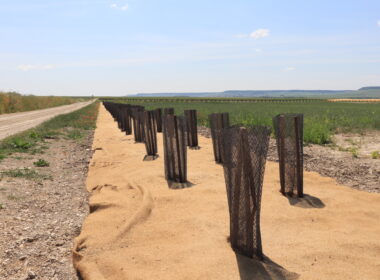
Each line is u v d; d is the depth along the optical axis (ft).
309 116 73.87
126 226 13.60
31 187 20.95
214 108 122.31
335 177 22.20
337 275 10.12
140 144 37.88
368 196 17.62
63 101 233.55
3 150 33.71
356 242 12.07
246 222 11.01
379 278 9.97
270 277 9.99
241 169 11.12
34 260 11.97
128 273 10.41
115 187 20.07
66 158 32.19
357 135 45.98
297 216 14.73
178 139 20.03
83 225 14.39
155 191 18.57
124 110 48.44
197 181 20.72
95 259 11.34
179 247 11.98
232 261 10.85
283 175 17.66
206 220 14.17
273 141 37.17
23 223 15.08
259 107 136.26
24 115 103.50
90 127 64.95
